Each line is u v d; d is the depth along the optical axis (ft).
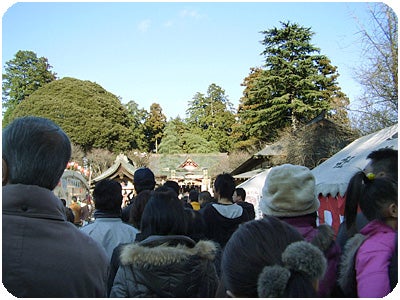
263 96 77.36
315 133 51.72
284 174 7.57
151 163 153.17
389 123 33.81
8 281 5.14
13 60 159.63
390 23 28.14
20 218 5.38
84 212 31.99
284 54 74.08
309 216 7.51
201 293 6.85
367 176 7.02
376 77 30.42
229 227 12.12
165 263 6.53
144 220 7.38
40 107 129.49
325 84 73.82
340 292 6.55
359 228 7.58
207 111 215.31
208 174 119.24
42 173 5.60
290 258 4.09
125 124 159.53
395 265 5.96
